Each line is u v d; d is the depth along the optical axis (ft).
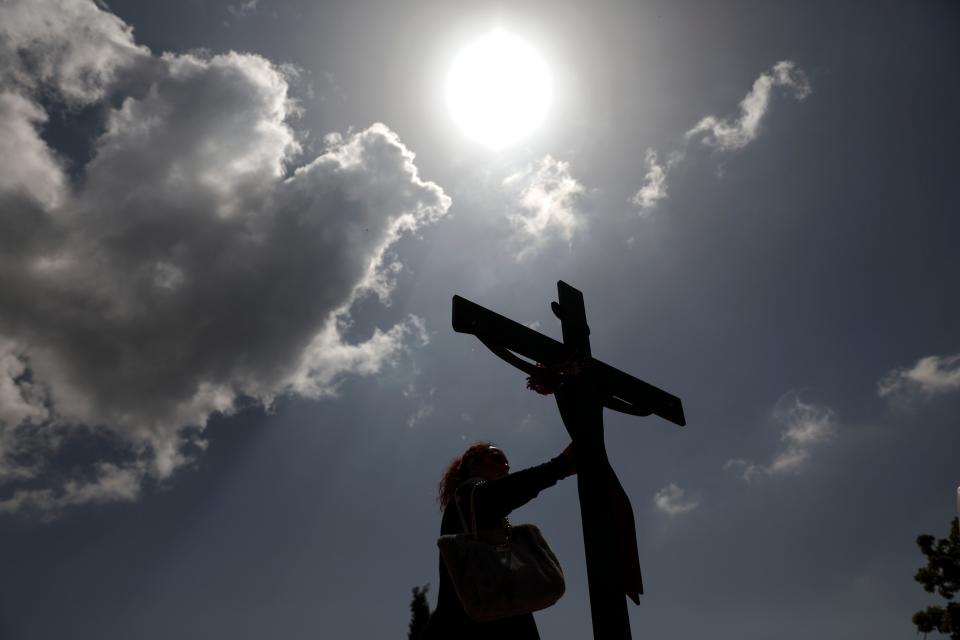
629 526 15.10
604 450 15.40
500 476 13.61
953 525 80.84
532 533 12.63
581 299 17.81
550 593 11.87
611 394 17.01
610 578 13.93
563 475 14.11
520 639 11.93
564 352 16.34
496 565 11.69
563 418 15.71
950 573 78.43
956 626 75.61
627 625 13.71
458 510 12.51
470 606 11.30
